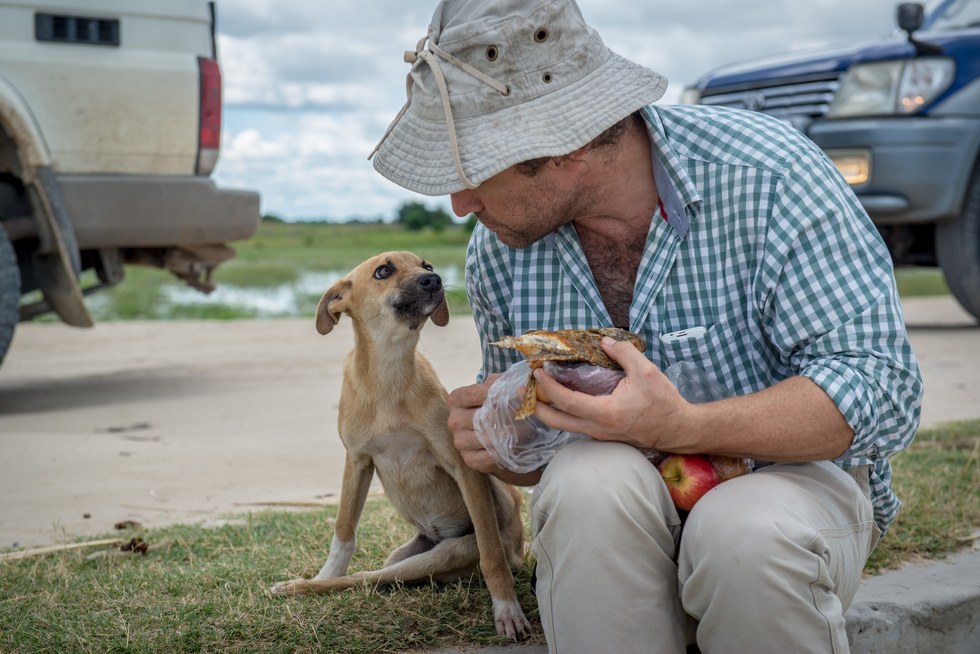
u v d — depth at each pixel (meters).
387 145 2.41
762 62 9.66
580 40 2.29
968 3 9.66
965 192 8.76
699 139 2.44
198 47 6.90
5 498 4.40
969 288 9.05
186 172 6.86
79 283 6.63
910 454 4.77
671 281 2.43
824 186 2.33
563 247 2.60
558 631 2.19
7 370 8.55
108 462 5.11
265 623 2.79
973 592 3.16
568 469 2.17
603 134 2.32
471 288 2.85
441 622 2.87
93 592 3.07
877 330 2.24
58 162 6.34
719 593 2.06
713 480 2.24
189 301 15.44
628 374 2.15
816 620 2.06
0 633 2.74
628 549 2.12
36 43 6.25
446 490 3.43
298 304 15.14
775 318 2.34
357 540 3.68
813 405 2.15
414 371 3.37
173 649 2.64
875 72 8.70
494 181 2.31
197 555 3.53
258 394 7.29
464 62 2.28
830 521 2.21
